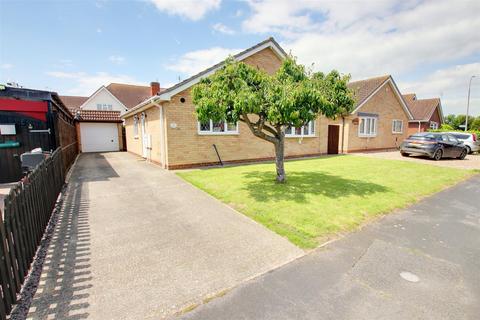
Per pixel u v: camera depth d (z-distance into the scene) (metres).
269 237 3.86
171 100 9.79
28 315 2.22
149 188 6.91
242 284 2.70
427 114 28.16
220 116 6.14
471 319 2.20
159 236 3.90
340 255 3.33
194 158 10.53
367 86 19.67
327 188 6.67
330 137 17.02
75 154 15.90
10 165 7.87
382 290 2.60
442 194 6.50
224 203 5.55
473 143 17.16
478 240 3.85
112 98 31.00
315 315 2.23
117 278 2.80
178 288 2.62
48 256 3.28
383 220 4.62
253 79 6.24
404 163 11.88
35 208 3.49
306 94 5.55
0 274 2.15
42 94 8.12
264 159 12.80
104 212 4.98
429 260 3.23
